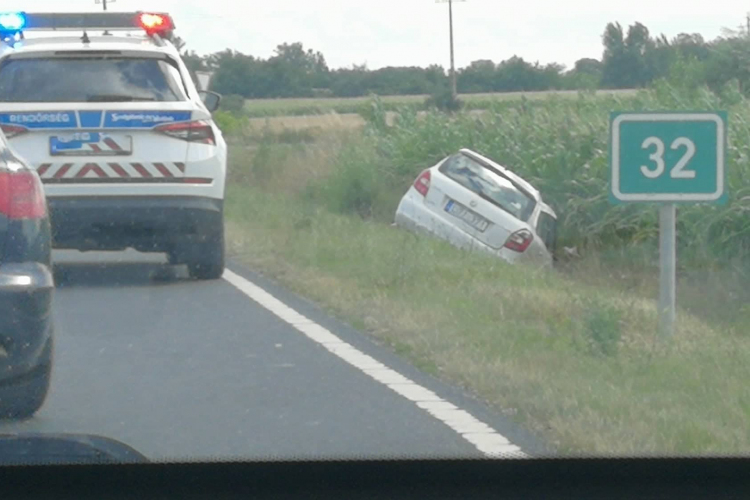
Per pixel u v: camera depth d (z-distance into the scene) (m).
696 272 33.69
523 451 13.37
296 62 149.25
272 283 26.08
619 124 19.70
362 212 47.44
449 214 34.25
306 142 64.31
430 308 22.11
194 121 24.86
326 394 16.11
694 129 19.70
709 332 20.97
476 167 35.53
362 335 20.28
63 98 24.42
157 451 13.35
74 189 24.19
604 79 79.00
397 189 49.25
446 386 16.58
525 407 15.10
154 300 23.80
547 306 21.89
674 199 19.72
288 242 31.09
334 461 12.59
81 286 25.61
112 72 24.84
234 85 146.38
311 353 18.80
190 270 26.38
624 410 14.78
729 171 35.03
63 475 11.39
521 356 18.08
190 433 14.16
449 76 131.88
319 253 29.19
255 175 58.00
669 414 14.70
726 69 65.06
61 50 24.73
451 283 25.08
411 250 27.80
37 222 13.21
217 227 25.47
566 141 43.25
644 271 35.19
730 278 32.62
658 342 18.97
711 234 34.84
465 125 51.28
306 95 148.12
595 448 13.35
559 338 19.22
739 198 34.69
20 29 25.61
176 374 17.33
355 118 67.44
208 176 24.94
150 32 26.25
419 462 12.59
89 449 9.70
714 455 12.90
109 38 26.41
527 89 110.44
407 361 18.22
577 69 86.31
